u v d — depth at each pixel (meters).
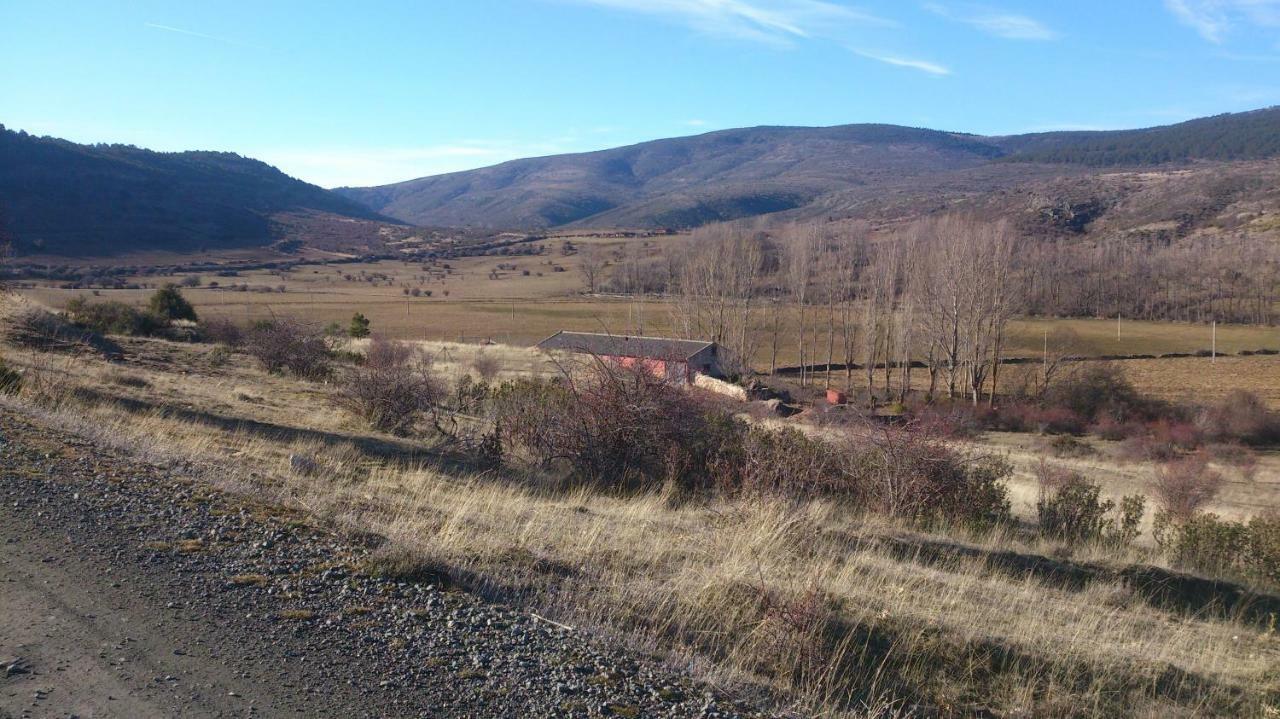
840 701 4.59
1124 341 73.19
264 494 6.85
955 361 52.94
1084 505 11.48
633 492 10.43
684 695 4.03
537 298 99.75
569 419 11.15
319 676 3.71
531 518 7.52
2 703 3.21
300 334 27.50
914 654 5.34
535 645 4.31
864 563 7.26
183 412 13.20
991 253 54.62
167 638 3.92
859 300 61.84
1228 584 8.71
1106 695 5.28
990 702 4.98
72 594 4.29
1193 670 5.81
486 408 14.91
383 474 9.45
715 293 59.25
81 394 12.66
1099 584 8.02
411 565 5.12
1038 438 42.75
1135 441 39.38
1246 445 43.16
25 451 7.11
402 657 3.99
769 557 6.85
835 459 10.91
